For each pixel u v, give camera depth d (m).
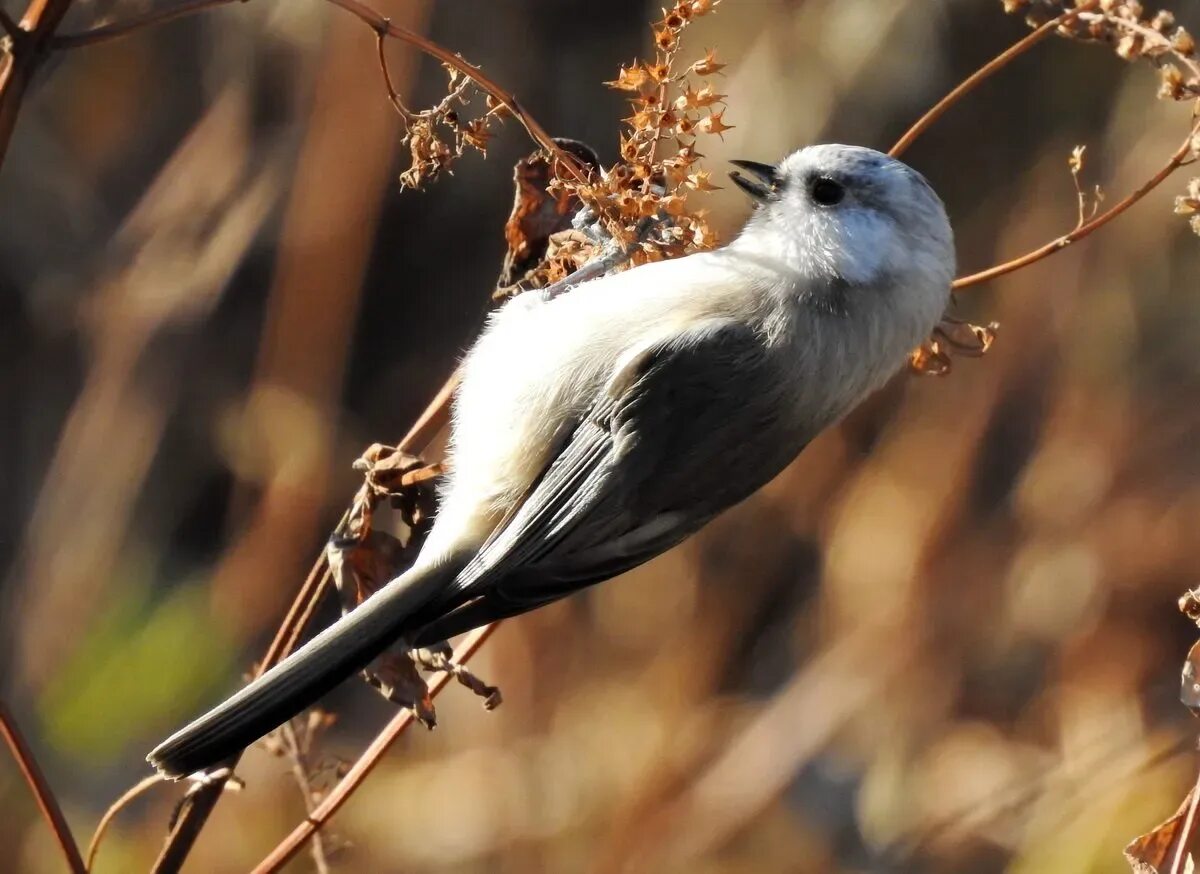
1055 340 11.78
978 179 12.68
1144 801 10.20
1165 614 11.19
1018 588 11.36
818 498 11.70
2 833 10.19
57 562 10.96
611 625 11.70
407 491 5.88
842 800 10.97
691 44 11.94
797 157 6.19
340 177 10.61
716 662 11.43
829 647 11.42
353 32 10.39
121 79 12.38
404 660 5.46
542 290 6.14
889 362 6.02
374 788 11.16
